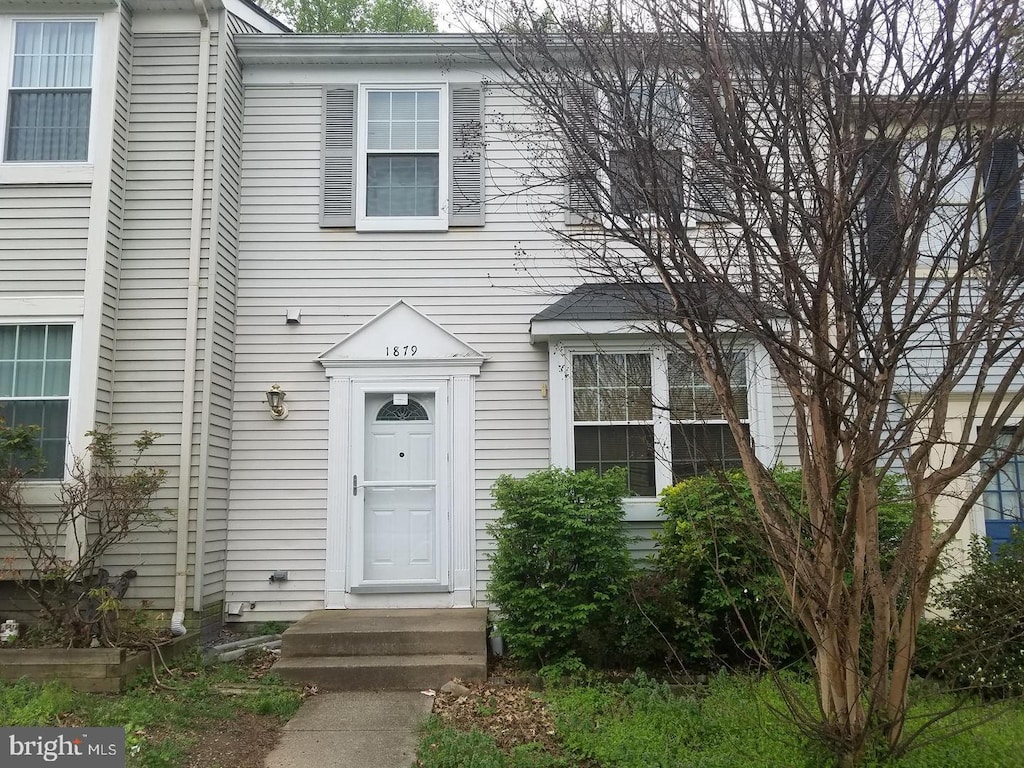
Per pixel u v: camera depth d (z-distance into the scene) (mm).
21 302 7312
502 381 8320
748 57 4047
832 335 4930
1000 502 8344
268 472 8164
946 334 5523
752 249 3959
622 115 4184
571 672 6320
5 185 7465
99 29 7703
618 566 6617
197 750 4902
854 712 3967
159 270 7688
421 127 8727
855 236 4254
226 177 8133
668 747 4574
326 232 8523
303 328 8383
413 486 8242
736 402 7832
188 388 7500
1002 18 3600
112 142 7555
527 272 8406
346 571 8016
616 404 8031
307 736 5215
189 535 7328
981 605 5305
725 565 6059
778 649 6055
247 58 8586
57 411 7262
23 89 7641
